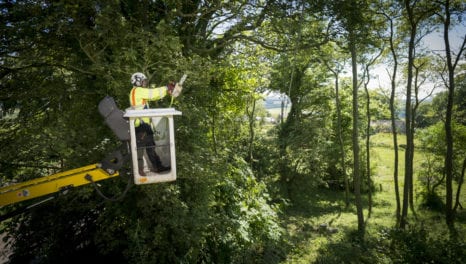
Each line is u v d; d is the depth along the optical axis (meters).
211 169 8.93
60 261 11.00
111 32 7.69
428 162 29.91
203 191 9.30
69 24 7.55
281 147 29.55
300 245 15.91
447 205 20.98
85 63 9.00
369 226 22.02
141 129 4.27
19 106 9.13
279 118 32.34
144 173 4.20
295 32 11.62
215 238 10.47
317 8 10.44
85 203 9.12
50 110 9.40
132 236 8.25
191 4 11.15
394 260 11.55
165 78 7.65
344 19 11.02
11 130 8.85
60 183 4.48
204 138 9.76
